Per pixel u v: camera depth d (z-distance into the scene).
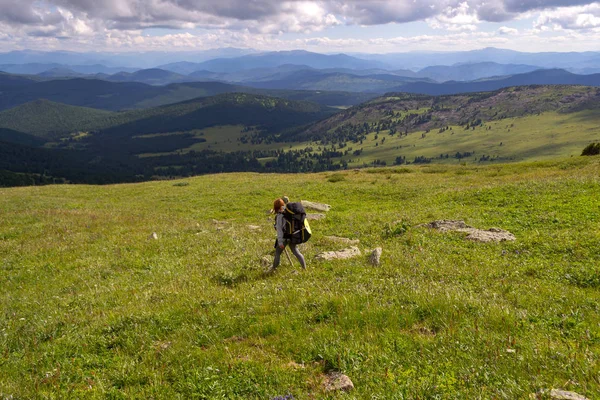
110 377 6.88
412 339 6.93
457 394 5.08
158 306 10.49
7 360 7.98
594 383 4.96
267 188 42.94
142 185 54.88
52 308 11.84
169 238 20.78
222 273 13.33
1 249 20.89
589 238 13.21
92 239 21.95
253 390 5.93
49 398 6.21
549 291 9.44
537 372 5.43
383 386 5.57
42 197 43.09
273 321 8.31
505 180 38.06
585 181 24.62
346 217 23.34
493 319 7.42
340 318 8.04
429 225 17.94
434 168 58.84
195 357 7.21
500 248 13.74
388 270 11.76
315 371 6.28
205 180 57.12
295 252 12.57
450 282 10.57
